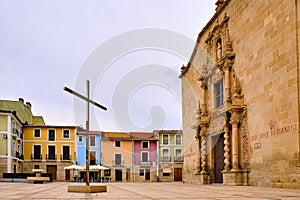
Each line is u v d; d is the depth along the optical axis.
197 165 21.16
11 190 10.86
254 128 14.27
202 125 20.06
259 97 13.91
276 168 12.45
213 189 11.30
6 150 38.41
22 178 28.75
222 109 16.92
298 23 11.51
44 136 46.41
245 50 15.27
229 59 16.61
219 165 18.95
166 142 26.58
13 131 40.19
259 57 13.97
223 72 17.36
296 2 11.61
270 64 13.09
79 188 9.30
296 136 11.29
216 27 18.27
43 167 45.84
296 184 11.20
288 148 11.73
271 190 10.22
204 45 20.31
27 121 49.31
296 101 11.38
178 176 40.50
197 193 8.81
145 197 7.16
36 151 46.09
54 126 46.59
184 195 7.93
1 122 38.59
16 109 45.00
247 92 15.02
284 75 12.13
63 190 10.76
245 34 15.29
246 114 15.09
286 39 12.06
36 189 11.73
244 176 14.92
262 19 13.76
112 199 6.52
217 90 18.89
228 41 16.89
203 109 20.00
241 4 15.75
